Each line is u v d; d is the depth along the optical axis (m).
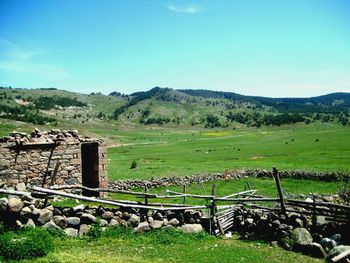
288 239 15.66
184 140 144.25
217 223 18.27
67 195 16.08
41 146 25.06
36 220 14.77
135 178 41.44
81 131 181.75
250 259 13.71
